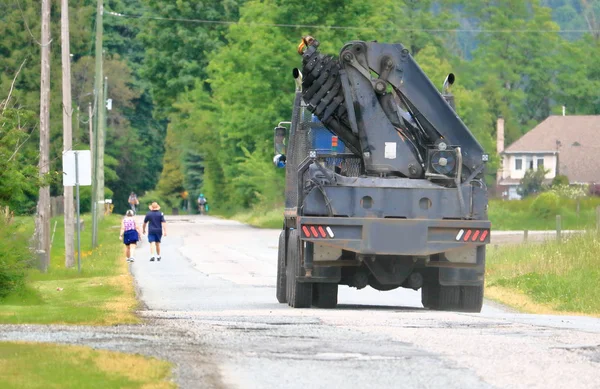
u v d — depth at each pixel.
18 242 71.69
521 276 82.88
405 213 59.41
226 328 43.69
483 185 60.53
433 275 62.38
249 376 31.84
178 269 106.12
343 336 41.19
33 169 77.25
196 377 31.30
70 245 109.81
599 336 42.47
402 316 51.91
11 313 48.84
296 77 66.00
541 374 32.78
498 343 39.53
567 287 76.06
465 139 61.16
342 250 59.72
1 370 31.42
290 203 67.12
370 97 61.94
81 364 32.38
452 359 35.38
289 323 46.72
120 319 46.25
